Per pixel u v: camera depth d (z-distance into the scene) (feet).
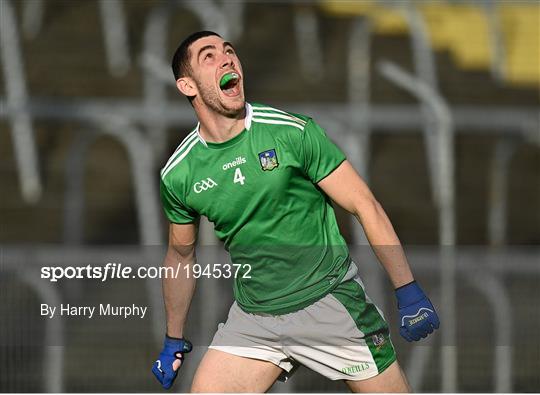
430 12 99.91
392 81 95.20
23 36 94.32
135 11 96.94
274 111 34.91
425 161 89.35
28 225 81.35
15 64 89.20
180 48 34.65
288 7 99.96
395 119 82.64
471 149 91.25
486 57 99.76
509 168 91.30
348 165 34.58
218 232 36.65
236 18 97.81
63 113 79.66
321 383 60.23
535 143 91.86
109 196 83.46
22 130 83.46
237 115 34.35
